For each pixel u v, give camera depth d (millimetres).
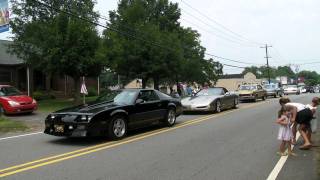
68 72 27672
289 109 9508
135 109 12758
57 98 39844
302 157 9289
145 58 34906
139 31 35125
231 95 23781
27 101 21828
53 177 7527
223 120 17281
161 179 7348
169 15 50281
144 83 36312
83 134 10930
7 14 17938
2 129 14688
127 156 9414
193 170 8023
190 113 21172
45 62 27562
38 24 30281
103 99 13078
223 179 7355
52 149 10430
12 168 8281
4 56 37156
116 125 11883
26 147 10812
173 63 35438
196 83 52438
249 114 20234
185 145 10875
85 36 27016
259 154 9648
